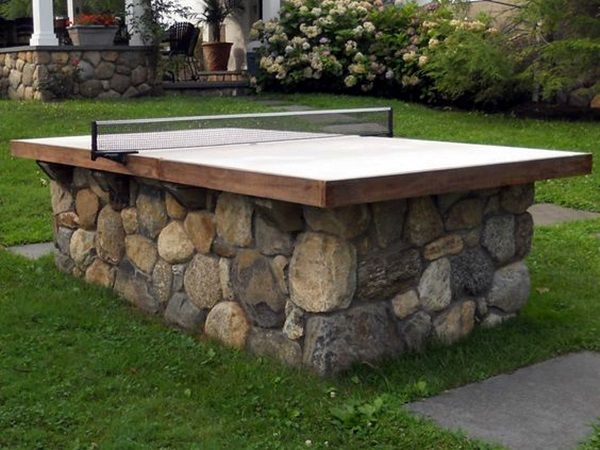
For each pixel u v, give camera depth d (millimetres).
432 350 4164
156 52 12766
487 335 4371
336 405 3582
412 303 4117
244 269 4188
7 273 5582
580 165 4422
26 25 18531
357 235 3846
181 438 3336
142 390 3775
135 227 4930
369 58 12711
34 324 4590
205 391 3746
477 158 4273
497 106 11672
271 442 3283
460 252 4309
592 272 5555
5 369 3971
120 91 12500
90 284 5328
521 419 3484
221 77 14391
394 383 3811
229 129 5770
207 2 15172
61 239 5645
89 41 12383
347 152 4652
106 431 3393
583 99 11297
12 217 7152
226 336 4320
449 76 11117
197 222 4438
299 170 3775
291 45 13148
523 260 4676
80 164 4938
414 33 12727
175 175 4238
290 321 3971
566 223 6906
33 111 10438
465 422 3453
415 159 4254
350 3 13367
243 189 3830
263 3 14078
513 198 4488
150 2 13102
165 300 4742
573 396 3715
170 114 10492
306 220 3846
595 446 3221
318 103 11867
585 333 4441
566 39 10570
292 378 3844
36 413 3527
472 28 11250
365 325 3943
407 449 3234
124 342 4352
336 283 3791
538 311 4746
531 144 9242
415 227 4062
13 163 8570
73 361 4086
